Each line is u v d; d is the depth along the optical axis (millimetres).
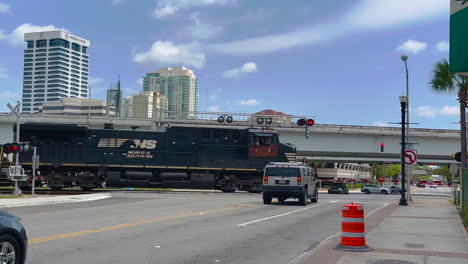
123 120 49375
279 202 28188
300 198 25594
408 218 18422
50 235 12258
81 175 35781
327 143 52375
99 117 49156
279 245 11445
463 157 30188
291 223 16359
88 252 9875
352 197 40406
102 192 34938
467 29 11297
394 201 33438
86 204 23625
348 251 10203
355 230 10547
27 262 8711
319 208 23656
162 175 36781
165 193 35438
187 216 17969
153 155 36875
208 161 37344
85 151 35969
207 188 37281
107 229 13648
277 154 37781
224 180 37750
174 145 37219
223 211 20453
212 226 14883
